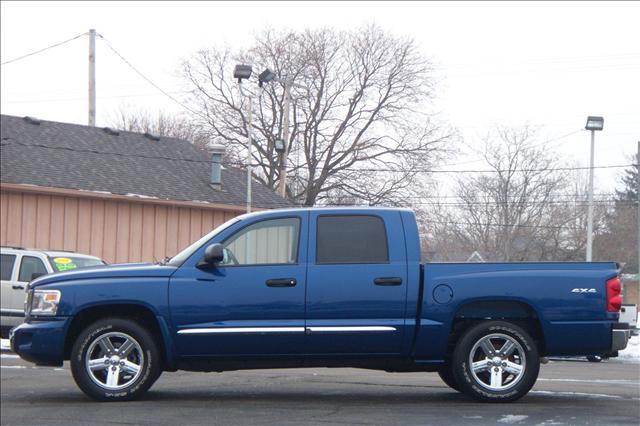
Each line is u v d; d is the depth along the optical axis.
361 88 44.53
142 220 28.23
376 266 9.40
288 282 9.34
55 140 29.05
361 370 14.38
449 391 11.00
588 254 25.20
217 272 9.42
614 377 14.19
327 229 9.52
